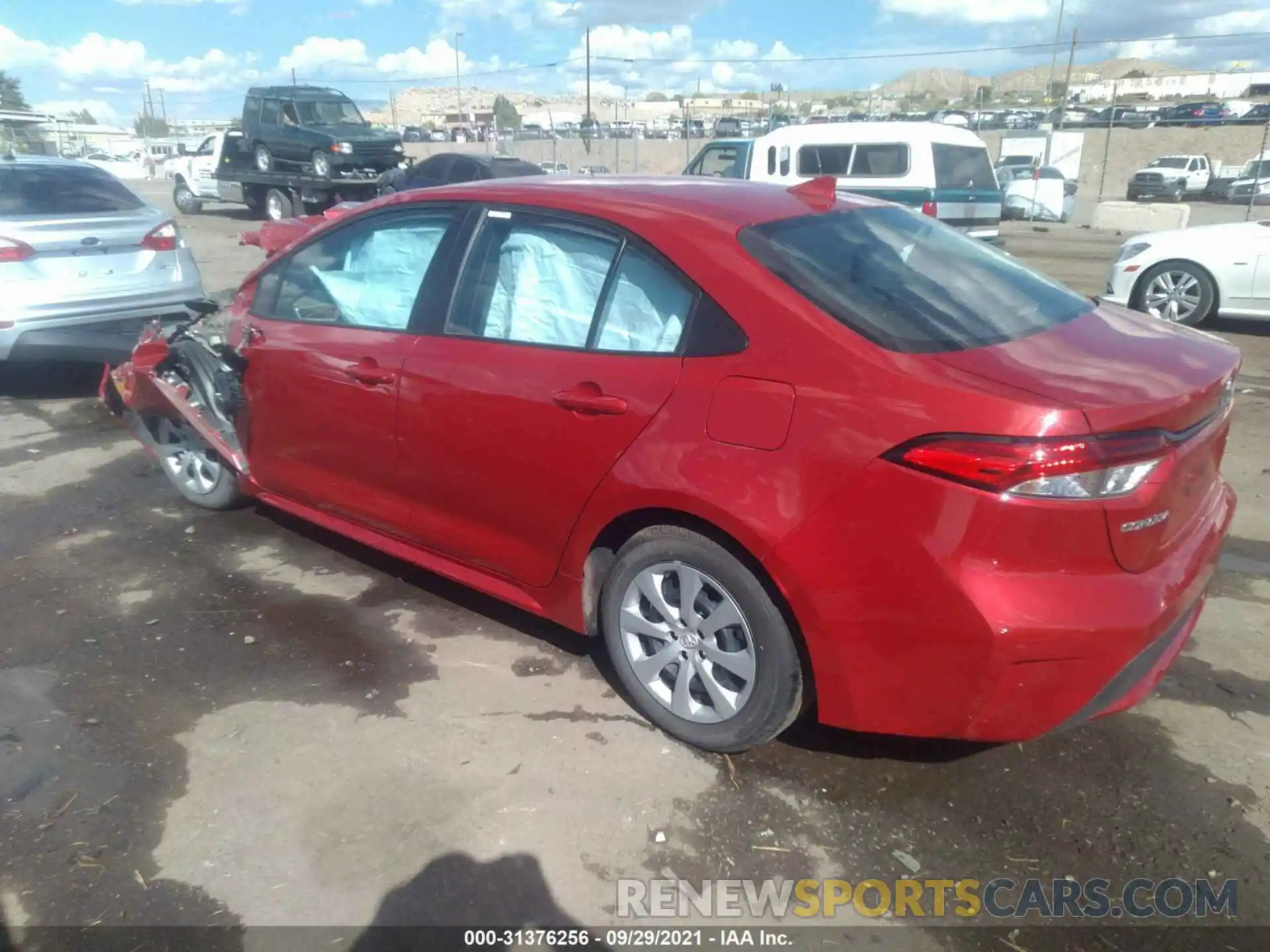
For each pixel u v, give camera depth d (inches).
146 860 102.2
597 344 119.9
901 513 95.4
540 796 111.5
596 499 117.6
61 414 268.4
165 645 144.8
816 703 118.1
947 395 94.0
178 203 954.7
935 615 95.4
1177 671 136.4
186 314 285.4
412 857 102.6
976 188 568.4
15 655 142.2
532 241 129.3
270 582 164.6
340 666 138.8
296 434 158.4
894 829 106.2
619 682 134.5
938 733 101.8
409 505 143.8
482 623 150.8
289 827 107.0
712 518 106.3
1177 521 102.4
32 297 253.9
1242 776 114.0
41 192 272.1
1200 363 107.0
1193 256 365.1
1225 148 1504.7
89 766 117.1
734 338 107.7
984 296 118.4
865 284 111.7
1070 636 92.5
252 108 835.4
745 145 614.2
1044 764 116.5
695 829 106.5
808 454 100.0
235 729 124.3
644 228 118.6
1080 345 108.0
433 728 124.2
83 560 173.6
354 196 791.7
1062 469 89.9
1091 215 983.6
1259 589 161.0
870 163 559.5
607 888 98.7
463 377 130.0
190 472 193.8
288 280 163.2
